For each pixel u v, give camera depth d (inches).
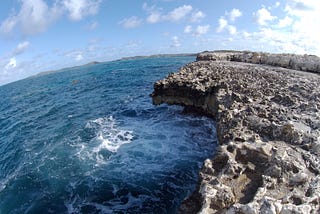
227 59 1795.0
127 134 839.7
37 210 532.7
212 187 343.3
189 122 896.9
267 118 538.6
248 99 657.6
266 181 341.7
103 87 1920.5
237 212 289.7
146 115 1025.5
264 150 403.2
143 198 526.9
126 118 1018.7
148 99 1306.6
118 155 700.0
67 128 975.6
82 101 1475.1
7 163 771.4
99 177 607.2
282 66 1254.9
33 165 709.3
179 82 993.5
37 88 2667.3
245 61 1581.0
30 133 1007.0
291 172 357.4
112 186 570.3
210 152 676.7
